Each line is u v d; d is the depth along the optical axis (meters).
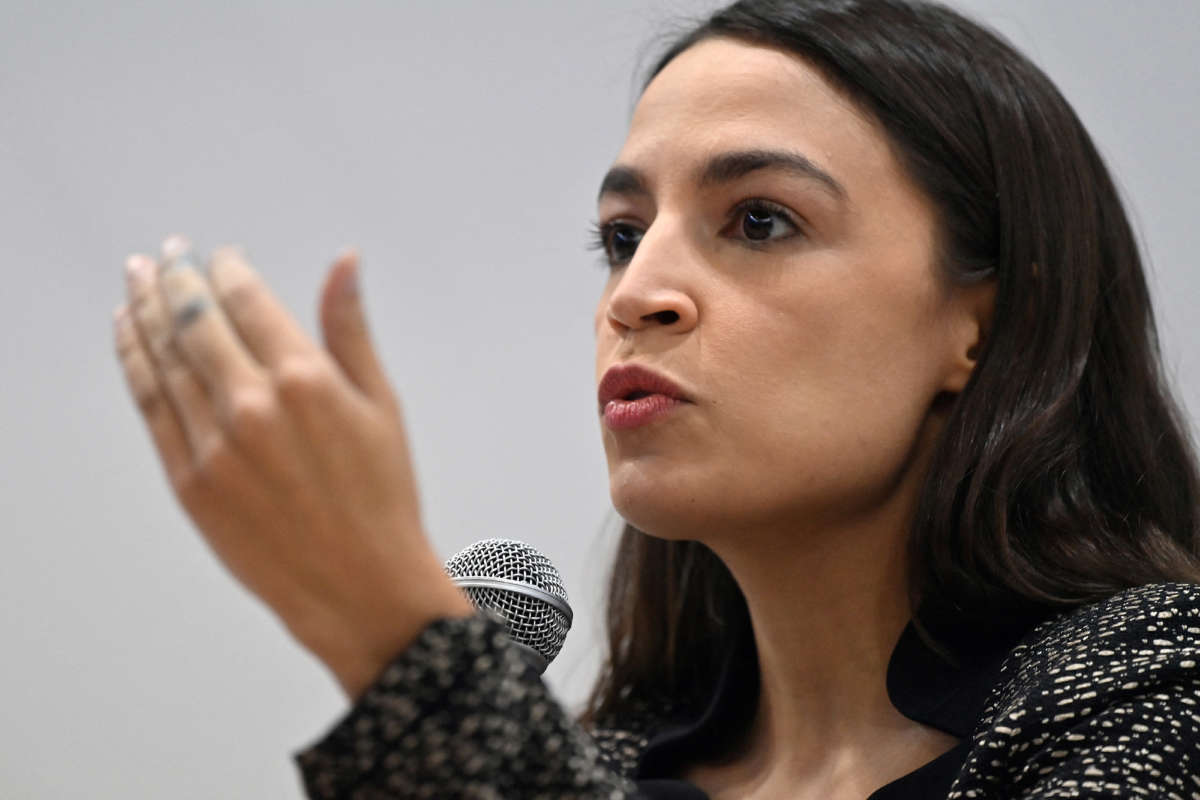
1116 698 3.50
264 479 2.53
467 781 2.54
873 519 4.33
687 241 4.22
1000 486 4.21
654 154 4.38
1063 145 4.64
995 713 3.90
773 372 4.05
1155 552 4.36
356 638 2.64
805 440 4.04
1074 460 4.41
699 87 4.42
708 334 4.07
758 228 4.22
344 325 2.60
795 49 4.45
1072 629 3.89
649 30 9.52
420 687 2.58
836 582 4.36
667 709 5.17
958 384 4.42
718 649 5.09
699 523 4.09
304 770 2.59
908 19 4.59
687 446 4.03
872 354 4.16
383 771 2.55
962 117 4.46
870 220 4.23
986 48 4.67
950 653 4.16
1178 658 3.55
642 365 4.07
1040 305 4.44
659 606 5.25
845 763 4.27
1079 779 3.26
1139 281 4.88
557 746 2.66
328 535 2.58
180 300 2.60
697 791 4.45
